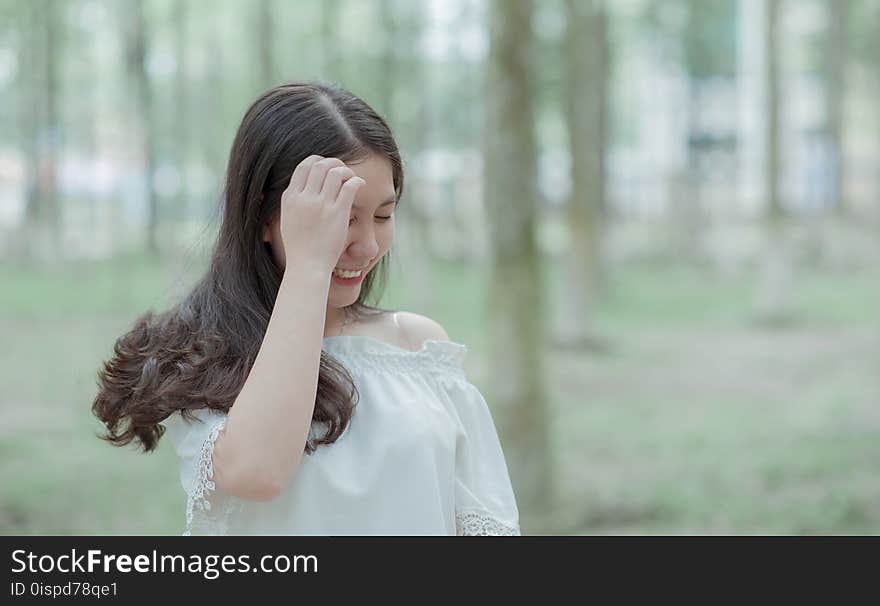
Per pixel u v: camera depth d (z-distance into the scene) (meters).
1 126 26.75
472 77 24.92
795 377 11.95
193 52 25.30
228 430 1.34
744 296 19.19
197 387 1.43
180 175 20.95
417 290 17.00
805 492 7.26
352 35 23.59
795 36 28.95
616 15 26.08
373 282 1.72
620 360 13.16
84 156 26.09
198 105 23.77
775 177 16.08
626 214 32.25
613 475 7.91
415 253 17.27
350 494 1.46
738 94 29.58
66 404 10.05
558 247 25.95
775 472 7.84
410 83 20.52
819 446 8.61
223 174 1.71
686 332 15.43
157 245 22.80
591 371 12.46
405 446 1.48
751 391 11.24
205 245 1.70
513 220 6.61
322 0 21.58
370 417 1.51
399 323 1.71
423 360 1.62
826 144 26.20
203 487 1.39
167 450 8.54
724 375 12.20
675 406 10.57
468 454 1.62
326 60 20.03
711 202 30.09
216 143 20.44
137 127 19.53
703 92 29.61
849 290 19.17
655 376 12.19
